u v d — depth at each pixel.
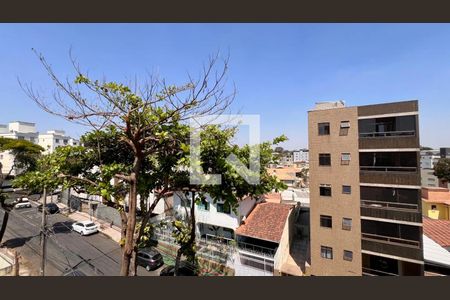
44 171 4.79
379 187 12.94
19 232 17.19
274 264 12.55
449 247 12.57
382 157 13.07
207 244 14.70
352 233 13.29
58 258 13.55
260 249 13.98
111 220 20.02
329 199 14.05
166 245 14.51
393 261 12.75
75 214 22.03
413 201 12.16
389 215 12.47
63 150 4.76
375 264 13.02
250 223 15.05
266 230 14.31
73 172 4.75
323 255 13.93
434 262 12.36
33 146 17.64
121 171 4.24
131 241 3.51
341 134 13.98
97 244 16.14
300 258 15.49
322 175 14.35
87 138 4.76
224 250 13.96
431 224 14.84
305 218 20.39
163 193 4.26
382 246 12.47
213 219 15.66
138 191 4.12
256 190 4.00
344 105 15.82
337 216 13.75
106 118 3.46
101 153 4.88
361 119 13.55
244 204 15.95
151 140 3.83
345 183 13.70
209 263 13.27
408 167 12.44
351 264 13.19
